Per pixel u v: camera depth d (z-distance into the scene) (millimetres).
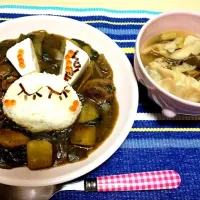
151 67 324
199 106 282
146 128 339
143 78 308
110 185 297
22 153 292
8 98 311
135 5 425
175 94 308
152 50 338
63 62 337
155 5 427
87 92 333
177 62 334
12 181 266
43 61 350
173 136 337
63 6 408
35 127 309
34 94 312
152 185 301
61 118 307
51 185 277
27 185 265
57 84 320
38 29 367
